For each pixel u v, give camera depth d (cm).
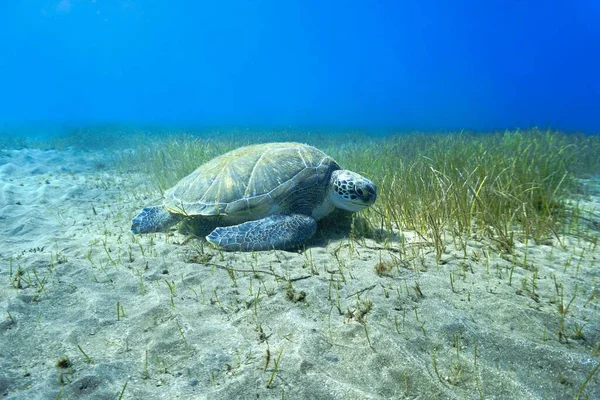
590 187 226
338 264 124
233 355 82
